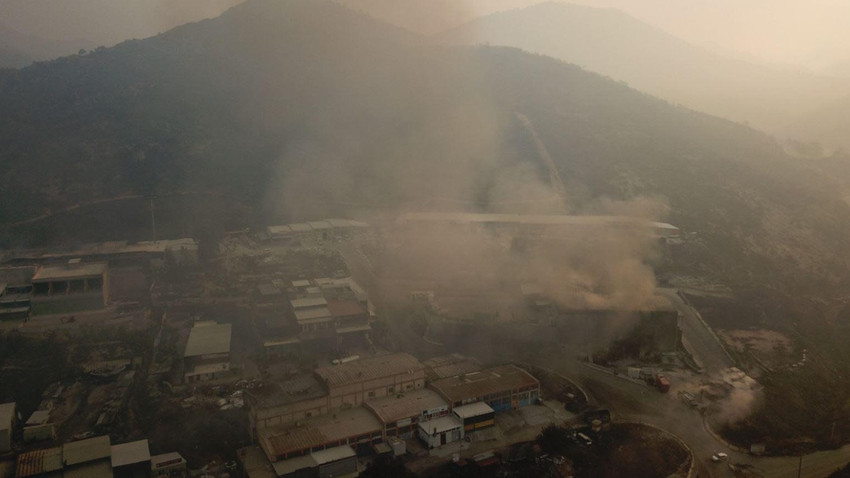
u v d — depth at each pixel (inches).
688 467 2059.5
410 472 1963.6
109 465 1920.5
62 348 2682.1
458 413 2234.3
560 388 2516.0
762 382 2608.3
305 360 2701.8
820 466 2114.9
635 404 2439.7
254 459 1996.8
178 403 2362.2
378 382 2325.3
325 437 2068.2
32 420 2220.7
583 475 2009.1
